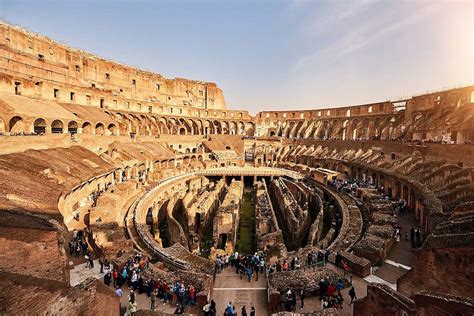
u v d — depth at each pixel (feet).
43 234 42.50
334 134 274.16
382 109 244.42
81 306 27.96
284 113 330.54
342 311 52.95
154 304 53.88
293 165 225.35
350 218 104.88
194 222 112.06
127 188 124.57
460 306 30.19
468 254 38.99
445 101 172.76
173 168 194.59
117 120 209.77
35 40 185.06
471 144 112.06
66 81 193.16
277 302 55.26
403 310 36.83
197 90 342.44
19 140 108.06
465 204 63.67
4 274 27.78
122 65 263.29
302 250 81.00
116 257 68.39
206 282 59.21
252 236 114.01
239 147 284.20
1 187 67.62
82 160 126.93
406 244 81.20
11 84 141.59
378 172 150.71
